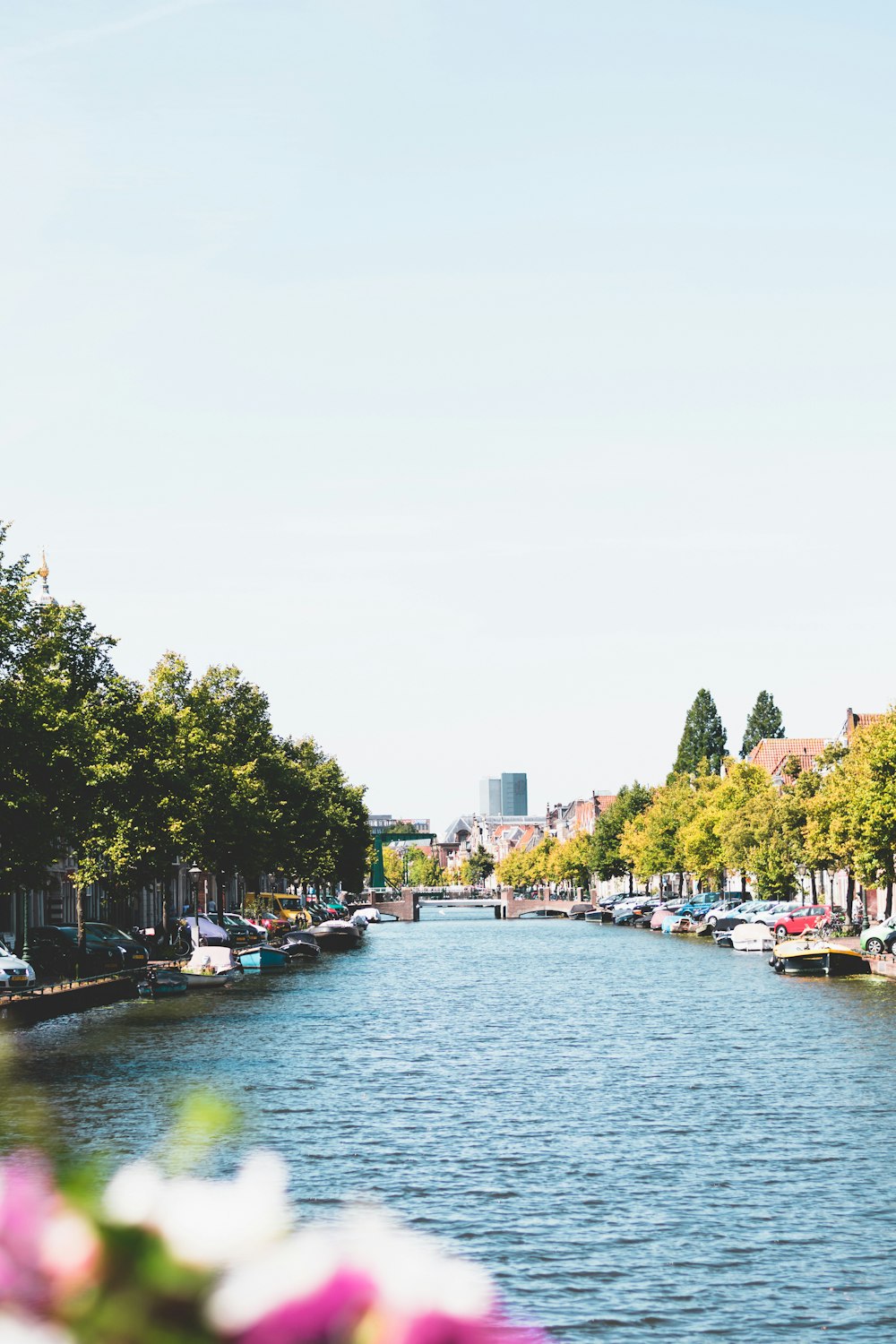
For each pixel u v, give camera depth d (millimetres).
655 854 136500
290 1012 52156
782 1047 39688
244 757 86750
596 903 186750
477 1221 20516
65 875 81750
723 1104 30219
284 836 92000
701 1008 52062
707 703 164125
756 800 100188
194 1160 23984
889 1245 19125
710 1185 22703
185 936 77875
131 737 59500
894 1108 29344
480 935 134250
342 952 104312
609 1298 17078
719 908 110688
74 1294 2500
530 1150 25359
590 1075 34750
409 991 62969
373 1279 2473
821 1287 17453
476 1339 2422
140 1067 35969
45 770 45031
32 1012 46344
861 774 72812
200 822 69000
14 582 45062
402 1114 29219
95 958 62406
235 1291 2449
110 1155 24250
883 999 53969
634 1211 21031
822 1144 25734
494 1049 40156
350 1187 22578
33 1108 28797
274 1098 31250
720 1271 18094
